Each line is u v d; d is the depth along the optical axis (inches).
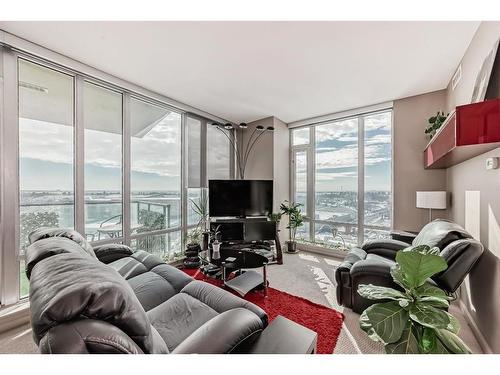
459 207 96.6
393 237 117.0
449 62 94.7
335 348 66.0
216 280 113.6
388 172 141.9
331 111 154.8
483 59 71.2
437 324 46.8
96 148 107.4
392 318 51.8
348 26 74.0
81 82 99.5
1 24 73.3
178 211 146.9
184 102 140.6
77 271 32.7
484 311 67.9
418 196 110.6
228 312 40.5
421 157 125.0
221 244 130.6
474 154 72.6
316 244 170.7
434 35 78.0
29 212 87.3
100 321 27.4
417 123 126.1
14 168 81.6
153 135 133.0
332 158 166.7
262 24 73.2
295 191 185.6
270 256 121.4
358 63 95.7
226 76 107.5
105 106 110.8
